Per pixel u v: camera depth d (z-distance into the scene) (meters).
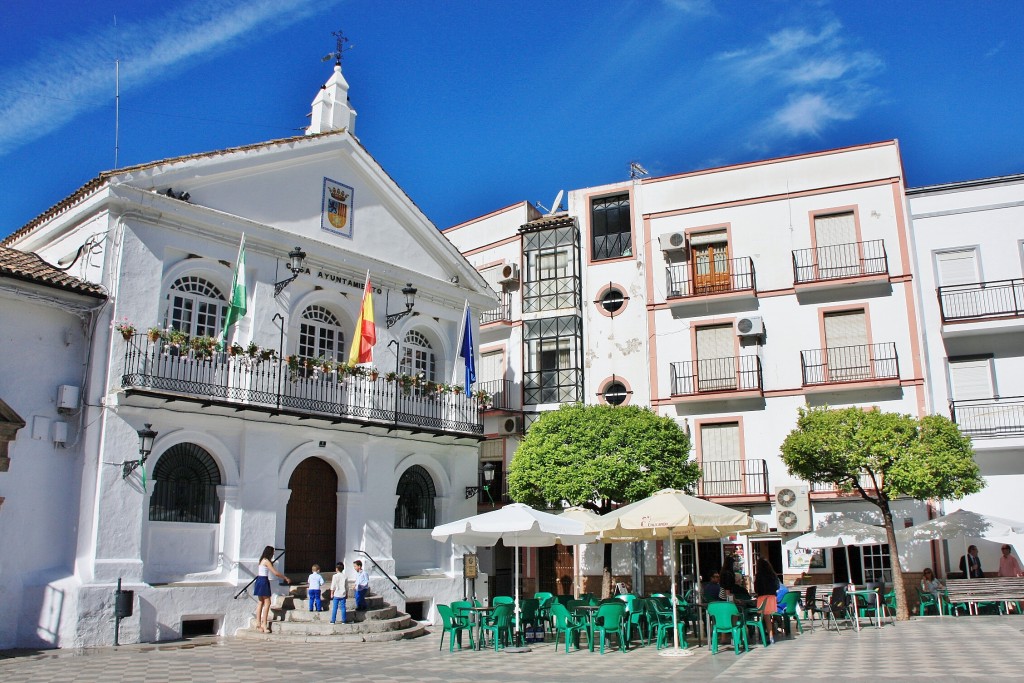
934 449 20.23
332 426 20.39
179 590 17.02
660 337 29.53
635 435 22.33
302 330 21.00
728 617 14.39
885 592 21.59
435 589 22.17
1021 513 24.30
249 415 18.75
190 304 18.81
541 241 32.25
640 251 30.56
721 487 27.42
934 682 10.40
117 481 16.55
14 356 16.22
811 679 11.03
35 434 16.22
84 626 15.55
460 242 35.44
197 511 18.06
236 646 15.87
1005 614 21.08
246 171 19.80
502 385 31.70
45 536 16.12
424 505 23.17
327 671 12.67
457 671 12.67
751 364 27.86
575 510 20.36
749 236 28.94
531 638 17.23
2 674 12.23
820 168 28.47
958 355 26.03
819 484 25.78
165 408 17.42
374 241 22.61
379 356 22.03
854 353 26.83
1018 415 24.91
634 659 14.01
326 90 23.67
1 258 16.98
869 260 27.05
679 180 30.39
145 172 17.80
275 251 20.03
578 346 30.64
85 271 17.70
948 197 26.92
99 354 16.88
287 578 18.22
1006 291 25.62
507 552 31.05
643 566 28.09
